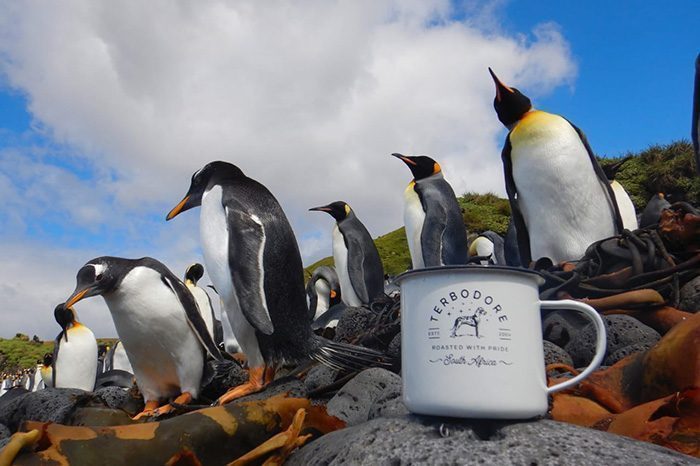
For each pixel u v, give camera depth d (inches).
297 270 31.9
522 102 46.8
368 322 44.6
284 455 15.6
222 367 39.8
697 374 16.5
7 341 299.7
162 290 33.6
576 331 32.0
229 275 31.2
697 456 14.2
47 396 27.1
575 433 13.1
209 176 35.0
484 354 12.3
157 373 35.2
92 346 65.8
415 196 73.6
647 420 15.4
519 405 12.3
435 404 12.5
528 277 13.0
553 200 43.6
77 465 14.0
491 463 12.0
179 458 15.2
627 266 35.4
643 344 27.6
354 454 13.3
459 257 69.2
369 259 86.9
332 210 91.0
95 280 32.4
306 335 30.9
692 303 32.9
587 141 45.3
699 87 39.4
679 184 167.6
